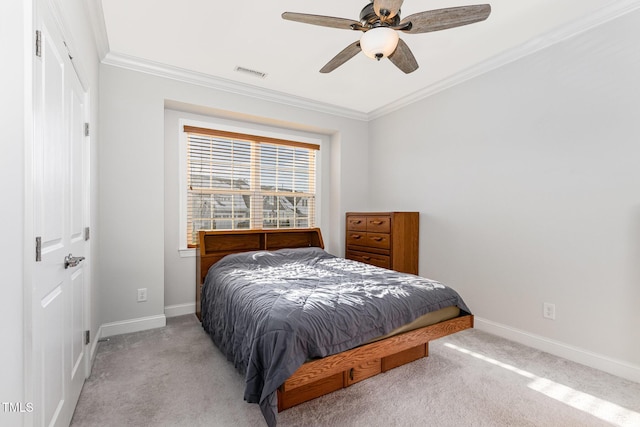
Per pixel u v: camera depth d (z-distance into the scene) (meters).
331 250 4.34
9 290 0.88
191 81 3.07
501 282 2.74
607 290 2.10
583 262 2.22
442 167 3.30
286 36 2.39
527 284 2.55
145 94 2.84
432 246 3.41
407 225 3.48
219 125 3.54
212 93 3.20
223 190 3.60
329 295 1.90
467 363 2.22
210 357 2.28
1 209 0.85
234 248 3.60
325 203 4.38
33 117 0.96
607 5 2.03
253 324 1.69
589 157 2.19
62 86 1.39
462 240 3.09
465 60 2.79
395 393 1.83
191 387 1.88
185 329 2.85
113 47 2.56
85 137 1.93
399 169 3.86
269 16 2.14
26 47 0.93
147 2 2.00
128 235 2.74
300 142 4.12
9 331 0.88
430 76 3.11
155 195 2.87
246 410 1.67
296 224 4.16
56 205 1.29
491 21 2.20
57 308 1.31
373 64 2.85
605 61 2.11
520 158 2.60
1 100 0.87
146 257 2.82
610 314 2.09
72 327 1.58
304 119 3.83
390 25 1.65
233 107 3.33
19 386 0.92
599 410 1.68
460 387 1.90
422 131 3.54
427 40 2.44
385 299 1.90
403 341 1.86
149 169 2.84
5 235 0.86
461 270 3.10
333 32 2.33
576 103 2.26
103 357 2.26
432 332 2.01
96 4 2.01
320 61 2.80
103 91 2.64
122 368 2.10
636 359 1.97
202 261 3.12
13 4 0.90
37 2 1.00
